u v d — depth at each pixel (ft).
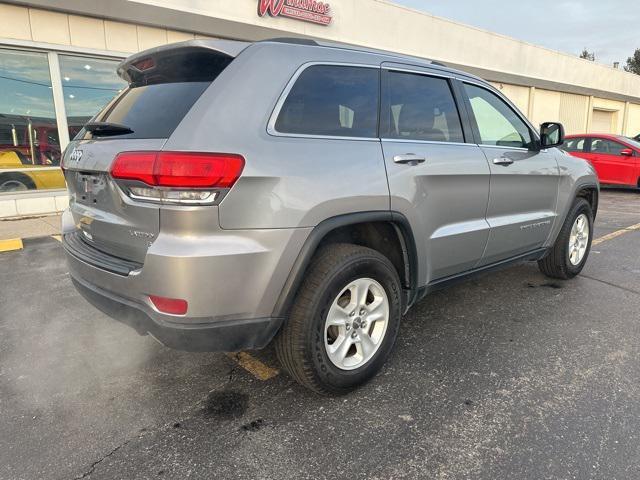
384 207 8.34
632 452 6.91
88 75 26.76
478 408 8.05
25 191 26.05
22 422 7.78
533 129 12.62
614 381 8.87
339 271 7.84
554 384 8.79
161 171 6.47
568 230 14.02
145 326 7.18
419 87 9.86
